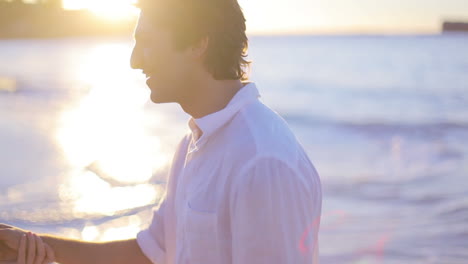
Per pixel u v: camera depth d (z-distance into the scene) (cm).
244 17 143
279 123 135
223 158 132
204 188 134
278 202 121
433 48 10431
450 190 1035
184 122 2338
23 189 920
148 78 144
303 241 124
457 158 1426
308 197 125
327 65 6806
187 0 136
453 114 2489
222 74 139
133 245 173
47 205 831
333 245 701
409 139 1833
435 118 2348
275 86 4316
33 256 165
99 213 812
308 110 2797
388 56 8244
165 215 163
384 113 2600
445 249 678
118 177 1116
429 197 981
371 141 1806
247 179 123
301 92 3856
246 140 129
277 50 12106
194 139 147
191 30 136
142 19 140
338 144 1747
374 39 17662
